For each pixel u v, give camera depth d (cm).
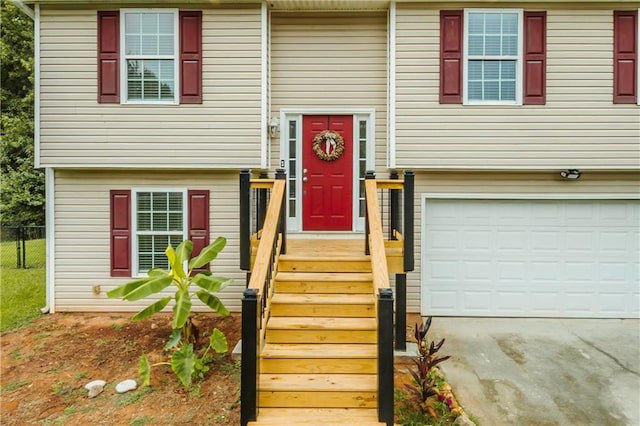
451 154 723
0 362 564
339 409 408
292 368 438
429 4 722
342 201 802
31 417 438
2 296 895
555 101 719
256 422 380
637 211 763
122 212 767
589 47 717
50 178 763
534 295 773
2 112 1883
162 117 730
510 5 717
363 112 788
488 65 726
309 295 517
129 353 590
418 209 765
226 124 730
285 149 796
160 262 776
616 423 439
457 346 637
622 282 767
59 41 727
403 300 571
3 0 1894
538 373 549
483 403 476
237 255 769
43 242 1498
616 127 717
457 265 773
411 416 429
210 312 765
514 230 771
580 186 757
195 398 466
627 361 584
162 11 727
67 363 560
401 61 725
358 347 457
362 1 738
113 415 438
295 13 786
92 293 772
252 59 727
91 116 730
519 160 720
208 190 768
